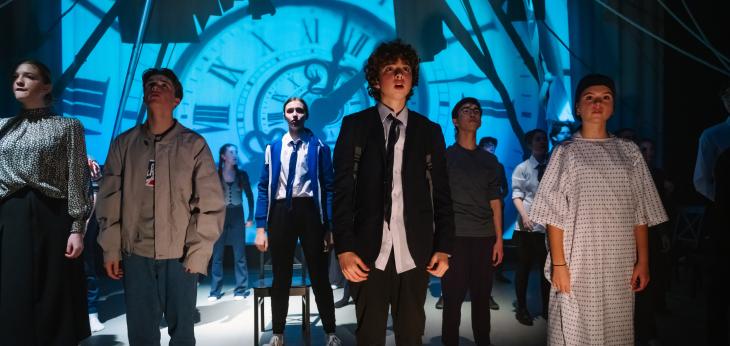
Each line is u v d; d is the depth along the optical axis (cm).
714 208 265
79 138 226
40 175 216
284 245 320
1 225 212
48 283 217
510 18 648
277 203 324
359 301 180
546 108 647
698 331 351
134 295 210
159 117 217
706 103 632
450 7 645
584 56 651
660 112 643
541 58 648
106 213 212
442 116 646
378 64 189
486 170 294
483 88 648
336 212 178
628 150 199
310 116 635
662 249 358
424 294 181
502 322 378
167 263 212
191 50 623
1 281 210
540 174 384
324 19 638
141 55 616
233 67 629
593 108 198
